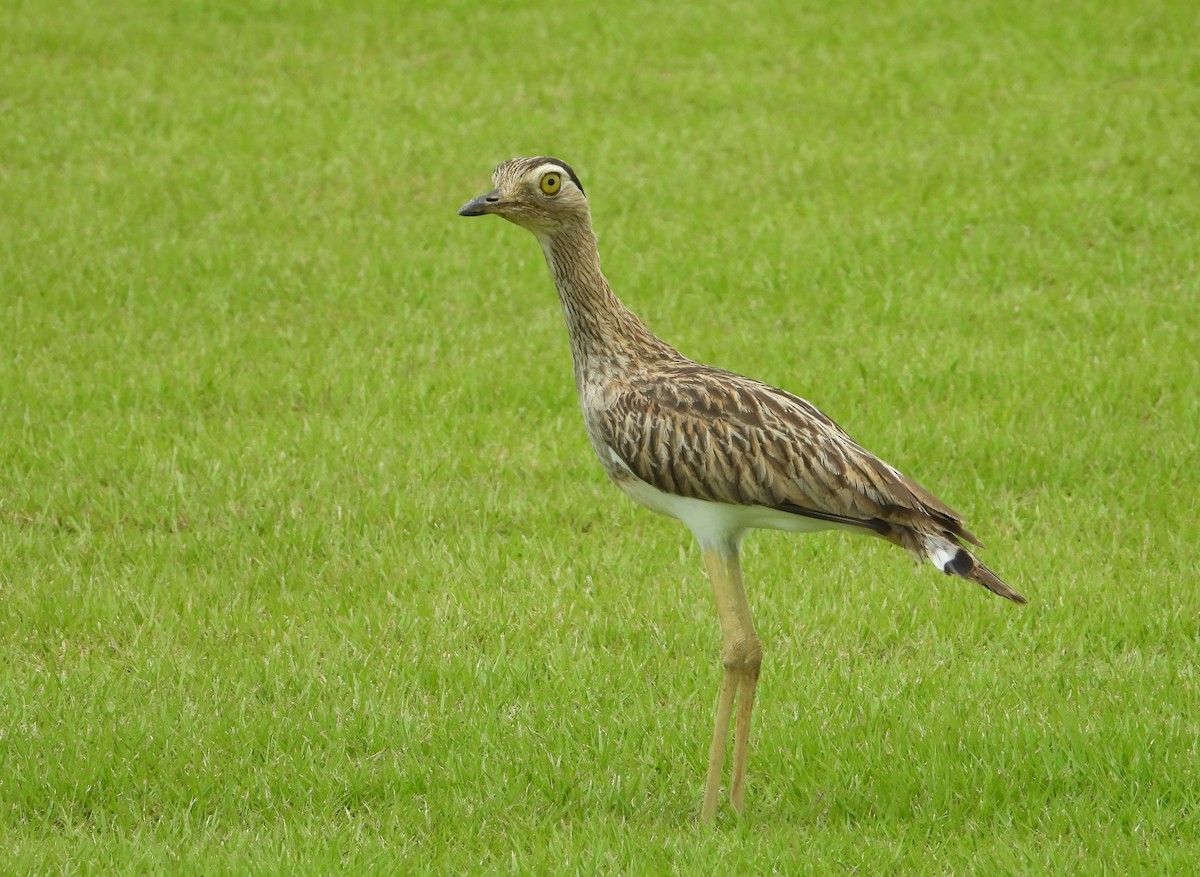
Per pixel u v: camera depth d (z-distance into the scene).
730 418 8.21
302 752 9.23
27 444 13.64
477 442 13.75
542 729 9.48
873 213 19.39
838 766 8.91
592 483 13.03
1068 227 18.58
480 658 10.26
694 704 9.79
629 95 24.69
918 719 9.38
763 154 21.77
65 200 20.25
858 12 28.47
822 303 16.83
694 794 8.84
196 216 19.92
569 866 7.87
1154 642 10.47
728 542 8.49
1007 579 11.27
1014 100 23.58
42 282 17.55
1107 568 11.36
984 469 13.06
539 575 11.43
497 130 23.06
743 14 28.62
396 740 9.41
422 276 17.95
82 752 9.12
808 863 7.87
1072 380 14.50
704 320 16.52
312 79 25.77
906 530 8.02
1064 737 9.07
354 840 8.26
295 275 17.89
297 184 21.06
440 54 27.09
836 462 8.06
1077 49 25.75
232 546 11.97
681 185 20.80
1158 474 12.77
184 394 14.73
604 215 19.86
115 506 12.61
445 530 12.30
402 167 21.67
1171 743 8.95
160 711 9.64
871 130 22.64
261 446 13.49
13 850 8.09
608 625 10.76
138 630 10.73
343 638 10.59
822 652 10.40
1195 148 21.06
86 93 24.77
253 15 29.27
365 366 15.30
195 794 8.78
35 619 10.88
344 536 12.21
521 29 28.31
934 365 14.98
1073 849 8.02
